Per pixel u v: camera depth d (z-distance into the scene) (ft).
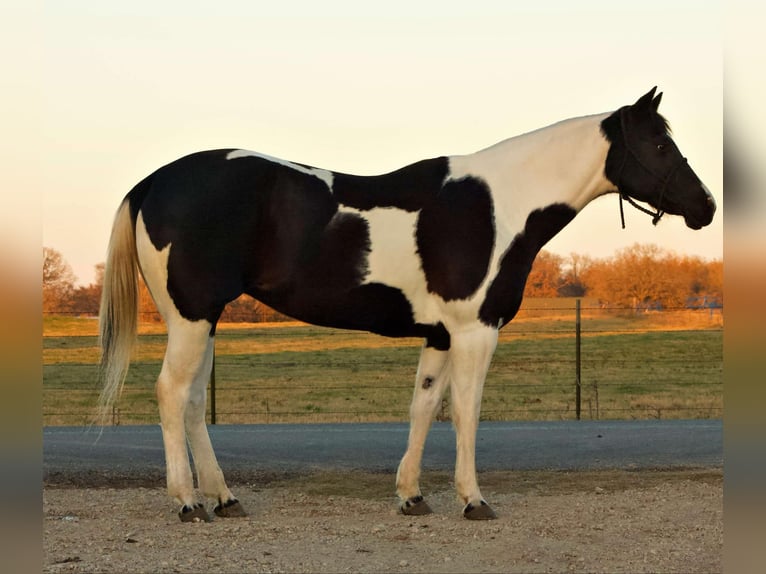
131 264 20.44
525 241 20.79
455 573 16.51
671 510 21.72
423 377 21.34
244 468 29.14
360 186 20.35
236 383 65.31
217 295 19.72
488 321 20.33
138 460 30.66
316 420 53.16
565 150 21.26
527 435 37.27
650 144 21.09
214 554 17.66
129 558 17.34
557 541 18.75
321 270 20.03
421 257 20.21
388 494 24.58
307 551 17.92
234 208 19.69
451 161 21.01
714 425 41.09
